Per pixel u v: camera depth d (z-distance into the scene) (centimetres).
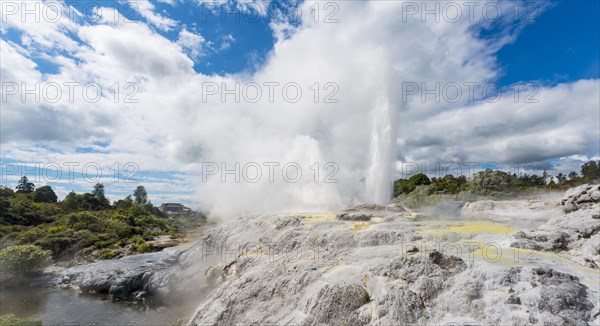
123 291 2769
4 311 2441
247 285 1420
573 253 1112
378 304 910
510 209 2192
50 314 2348
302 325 999
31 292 2962
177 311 2283
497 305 800
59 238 4653
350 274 1081
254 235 2238
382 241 1448
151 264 3469
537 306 764
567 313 736
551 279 842
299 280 1216
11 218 5666
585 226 1225
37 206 6738
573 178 5844
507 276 872
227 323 1298
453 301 859
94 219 6059
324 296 1006
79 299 2711
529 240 1212
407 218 1862
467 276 913
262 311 1217
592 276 898
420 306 873
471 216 2009
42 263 3484
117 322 2144
